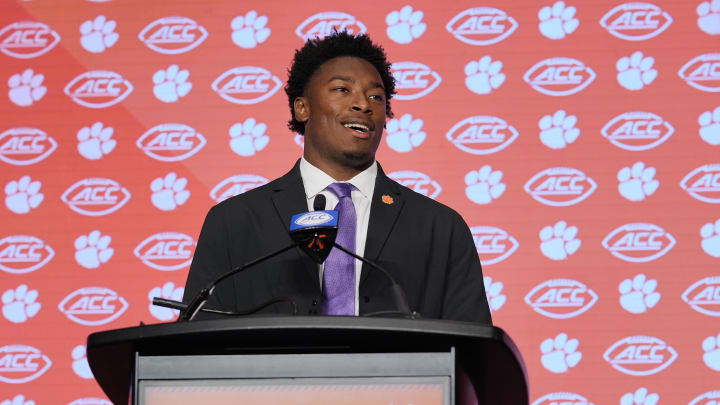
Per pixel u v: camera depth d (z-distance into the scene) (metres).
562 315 7.48
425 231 5.09
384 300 4.80
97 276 7.73
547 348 7.45
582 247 7.57
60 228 7.81
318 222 3.85
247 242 5.03
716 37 7.79
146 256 7.76
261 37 8.04
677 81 7.75
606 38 7.84
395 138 7.80
